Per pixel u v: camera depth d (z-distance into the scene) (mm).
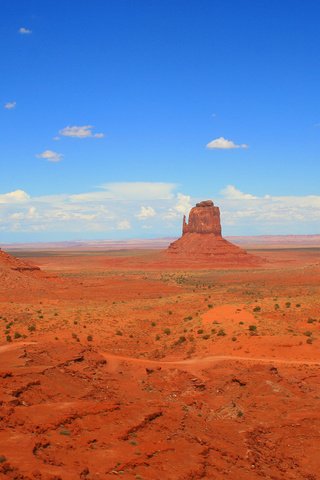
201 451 27266
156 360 54250
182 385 43406
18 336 59938
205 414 35438
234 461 27484
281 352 52812
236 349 54375
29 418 28625
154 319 69875
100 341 60156
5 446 23672
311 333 56531
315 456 29734
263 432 32875
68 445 25312
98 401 34969
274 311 64625
